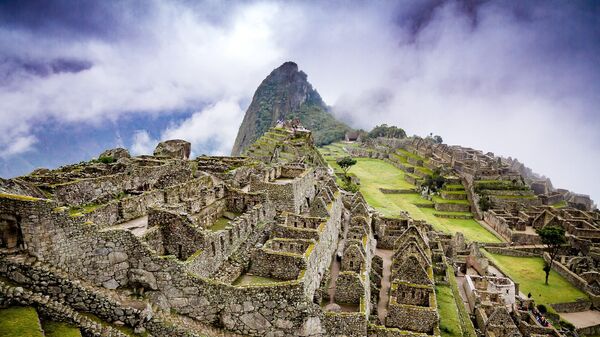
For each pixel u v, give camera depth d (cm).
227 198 4459
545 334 6662
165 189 4047
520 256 12125
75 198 3619
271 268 3444
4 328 2008
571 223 13550
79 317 2312
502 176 17512
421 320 4197
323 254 4228
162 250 3200
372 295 4600
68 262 2441
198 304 2816
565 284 10238
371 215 7356
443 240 8638
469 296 6925
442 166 18488
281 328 2975
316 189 6278
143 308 2514
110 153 6825
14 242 2334
